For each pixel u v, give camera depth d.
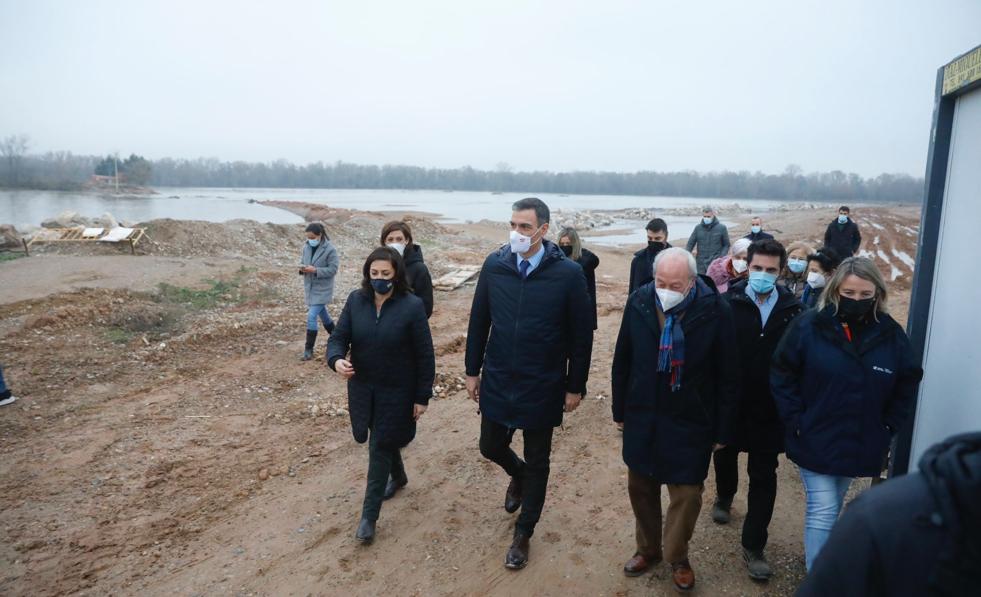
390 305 4.03
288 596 3.55
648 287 3.46
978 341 3.17
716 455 4.18
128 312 9.44
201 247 16.69
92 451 5.22
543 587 3.65
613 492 4.81
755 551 3.68
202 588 3.61
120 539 4.05
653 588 3.62
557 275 3.75
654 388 3.37
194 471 4.97
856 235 14.12
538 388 3.74
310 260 7.95
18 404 6.12
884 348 3.05
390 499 4.66
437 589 3.63
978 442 1.33
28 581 3.62
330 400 6.55
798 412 3.21
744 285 3.92
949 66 3.40
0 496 4.50
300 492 4.71
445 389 6.96
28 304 9.56
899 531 1.34
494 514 4.48
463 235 27.53
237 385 6.98
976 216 3.24
